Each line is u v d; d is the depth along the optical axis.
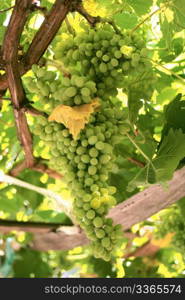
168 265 1.56
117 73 0.69
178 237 1.20
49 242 1.30
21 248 1.66
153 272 1.53
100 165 0.66
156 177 0.79
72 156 0.66
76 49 0.72
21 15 0.68
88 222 0.63
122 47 0.67
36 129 0.69
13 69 0.72
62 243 1.27
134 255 1.53
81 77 0.64
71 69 0.70
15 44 0.70
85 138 0.65
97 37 0.69
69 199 1.18
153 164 0.80
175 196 0.95
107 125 0.68
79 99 0.65
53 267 1.70
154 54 1.01
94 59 0.69
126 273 1.52
